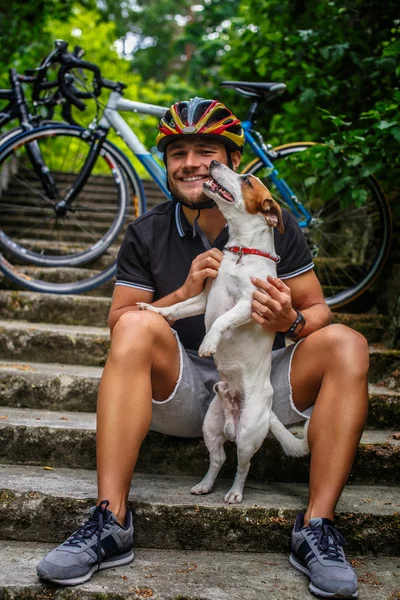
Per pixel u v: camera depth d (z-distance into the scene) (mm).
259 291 1996
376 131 3164
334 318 3488
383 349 3297
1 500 1973
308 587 1749
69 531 1964
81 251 4176
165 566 1845
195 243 2287
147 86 11719
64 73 3801
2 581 1676
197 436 2320
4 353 3111
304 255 2289
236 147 2260
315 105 3945
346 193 3291
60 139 7426
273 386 2166
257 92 3754
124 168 3826
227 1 11141
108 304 3547
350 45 3803
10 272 3598
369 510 2057
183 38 14422
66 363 3111
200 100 2215
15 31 5867
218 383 2064
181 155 2219
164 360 2004
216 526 1985
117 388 1884
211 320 2105
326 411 1931
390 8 3738
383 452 2363
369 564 1957
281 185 3707
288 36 4129
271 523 1991
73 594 1644
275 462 2359
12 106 3879
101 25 9938
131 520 1849
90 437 2336
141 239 2293
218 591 1699
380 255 3586
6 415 2537
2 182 5680
